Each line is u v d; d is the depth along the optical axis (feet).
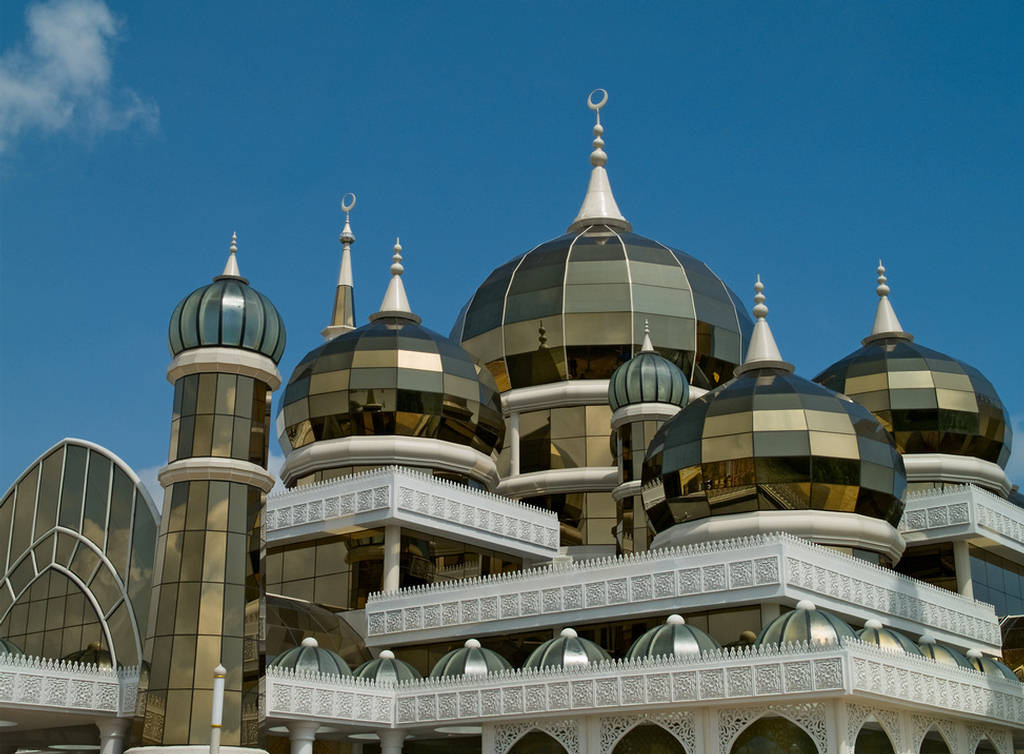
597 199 227.20
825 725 113.39
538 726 128.47
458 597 153.58
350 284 245.86
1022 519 184.65
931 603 154.71
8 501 150.82
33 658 122.42
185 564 125.39
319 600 165.68
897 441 197.67
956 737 130.93
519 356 203.10
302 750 132.26
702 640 124.77
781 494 151.02
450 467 175.83
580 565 146.41
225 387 131.13
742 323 211.61
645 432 175.73
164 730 119.85
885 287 217.36
